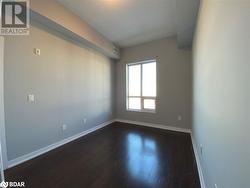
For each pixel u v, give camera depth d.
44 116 2.51
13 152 2.07
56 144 2.75
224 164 0.91
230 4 0.79
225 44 0.88
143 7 2.47
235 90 0.73
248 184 0.58
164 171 1.97
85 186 1.67
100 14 2.69
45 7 2.13
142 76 4.45
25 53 2.19
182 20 2.35
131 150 2.63
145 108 4.43
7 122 2.00
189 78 3.59
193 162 2.20
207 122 1.48
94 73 3.85
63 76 2.88
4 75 1.96
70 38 3.03
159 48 3.98
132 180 1.78
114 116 4.86
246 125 0.60
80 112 3.37
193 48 2.93
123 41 4.10
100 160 2.26
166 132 3.66
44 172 1.93
